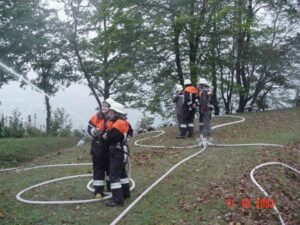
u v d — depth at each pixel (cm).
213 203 773
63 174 1001
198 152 1137
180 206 757
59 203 767
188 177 917
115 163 751
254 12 2319
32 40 2434
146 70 2275
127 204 763
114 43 2216
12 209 750
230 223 707
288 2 2323
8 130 2028
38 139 1802
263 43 2294
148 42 2142
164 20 2103
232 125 1617
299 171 1029
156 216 715
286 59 2323
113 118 759
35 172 1043
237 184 870
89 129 770
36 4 2416
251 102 2472
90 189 846
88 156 1221
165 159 1088
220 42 2222
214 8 2108
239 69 2331
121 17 2100
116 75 2452
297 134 1395
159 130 1672
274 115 1828
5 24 2206
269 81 2395
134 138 1523
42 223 685
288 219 766
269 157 1073
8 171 1105
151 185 855
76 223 684
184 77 2238
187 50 2220
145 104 2333
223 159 1052
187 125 1418
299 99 2430
